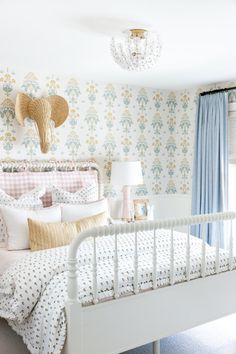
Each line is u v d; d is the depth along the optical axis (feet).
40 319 7.34
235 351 9.28
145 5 7.46
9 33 9.08
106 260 8.51
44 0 7.22
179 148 16.42
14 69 12.73
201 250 9.30
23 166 12.82
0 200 11.49
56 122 13.51
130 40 8.92
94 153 14.57
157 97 16.05
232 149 14.61
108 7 7.55
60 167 13.66
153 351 8.71
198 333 10.28
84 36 9.30
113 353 7.26
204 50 10.44
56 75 13.60
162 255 8.85
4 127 12.65
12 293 8.04
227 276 8.93
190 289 8.30
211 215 8.43
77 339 6.74
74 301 6.72
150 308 7.72
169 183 16.62
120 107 15.10
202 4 7.39
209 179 14.71
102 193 14.57
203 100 15.01
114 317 7.25
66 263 8.04
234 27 8.67
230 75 13.50
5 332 9.05
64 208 11.69
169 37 9.34
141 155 15.76
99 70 12.89
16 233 10.58
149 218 14.92
